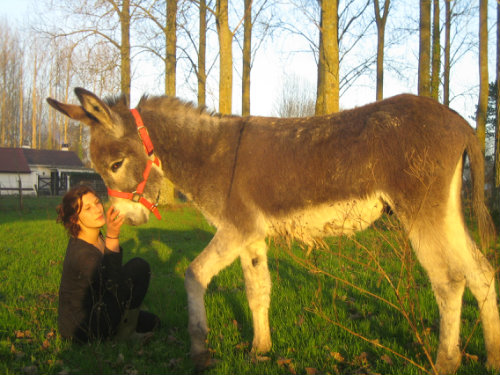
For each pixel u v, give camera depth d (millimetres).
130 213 3117
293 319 3514
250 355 2867
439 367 2473
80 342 3025
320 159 2775
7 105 47312
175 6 11148
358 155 2672
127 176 3113
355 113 2869
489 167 12523
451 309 2471
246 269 3047
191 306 2725
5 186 30094
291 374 2588
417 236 2535
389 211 2881
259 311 2996
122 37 12297
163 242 7629
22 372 2615
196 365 2676
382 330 3279
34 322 3418
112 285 2896
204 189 3066
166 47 12867
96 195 3064
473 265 2463
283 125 3059
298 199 2820
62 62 11453
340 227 2820
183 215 11156
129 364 2729
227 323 3512
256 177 2895
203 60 15250
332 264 5215
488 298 2457
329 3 7082
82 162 34656
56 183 29625
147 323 3410
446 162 2518
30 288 4387
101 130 3107
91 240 3094
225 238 2869
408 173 2535
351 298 4086
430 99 2729
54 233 8492
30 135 54156
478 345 2902
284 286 4477
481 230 2689
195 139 3143
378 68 15391
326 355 2832
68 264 2957
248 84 17125
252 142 3000
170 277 5102
